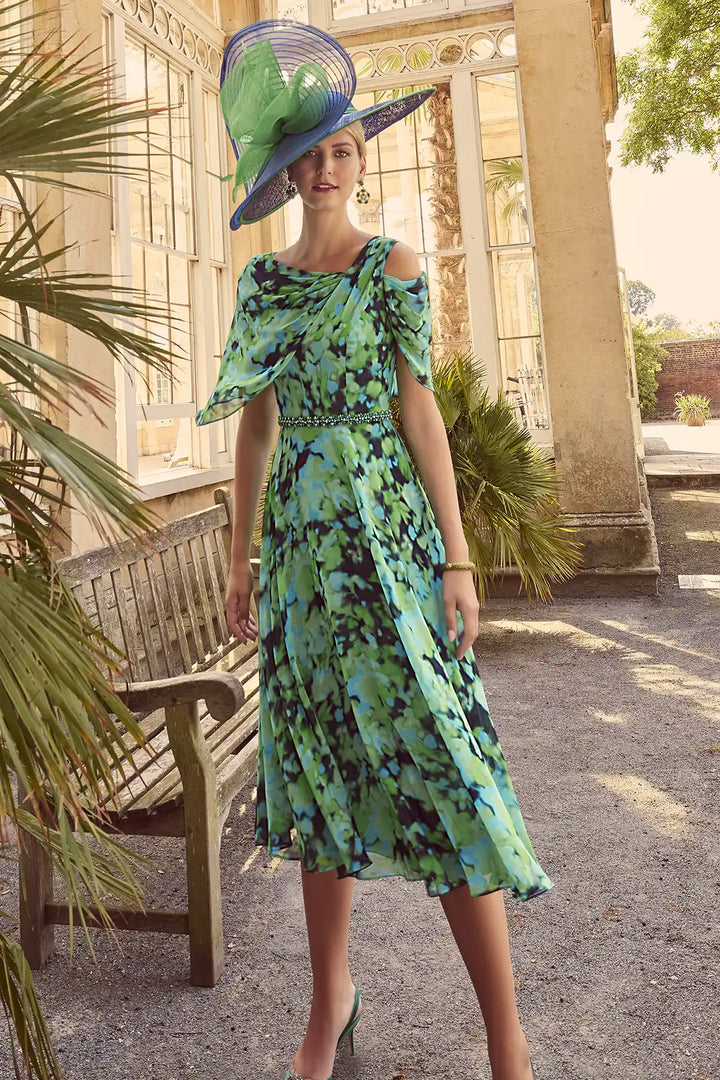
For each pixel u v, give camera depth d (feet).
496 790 4.69
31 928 6.93
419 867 4.72
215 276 22.57
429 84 22.94
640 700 13.24
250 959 7.07
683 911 7.46
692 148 57.93
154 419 19.08
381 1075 5.57
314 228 5.16
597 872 8.23
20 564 5.05
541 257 20.72
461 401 17.02
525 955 6.95
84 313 4.70
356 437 4.97
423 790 4.76
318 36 5.10
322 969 5.34
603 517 20.43
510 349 22.76
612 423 20.49
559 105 20.57
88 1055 5.89
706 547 25.32
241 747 8.32
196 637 9.98
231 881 8.54
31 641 3.88
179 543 9.93
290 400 5.12
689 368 90.17
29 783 3.80
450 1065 5.65
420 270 5.05
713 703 12.90
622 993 6.36
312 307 5.02
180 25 20.34
